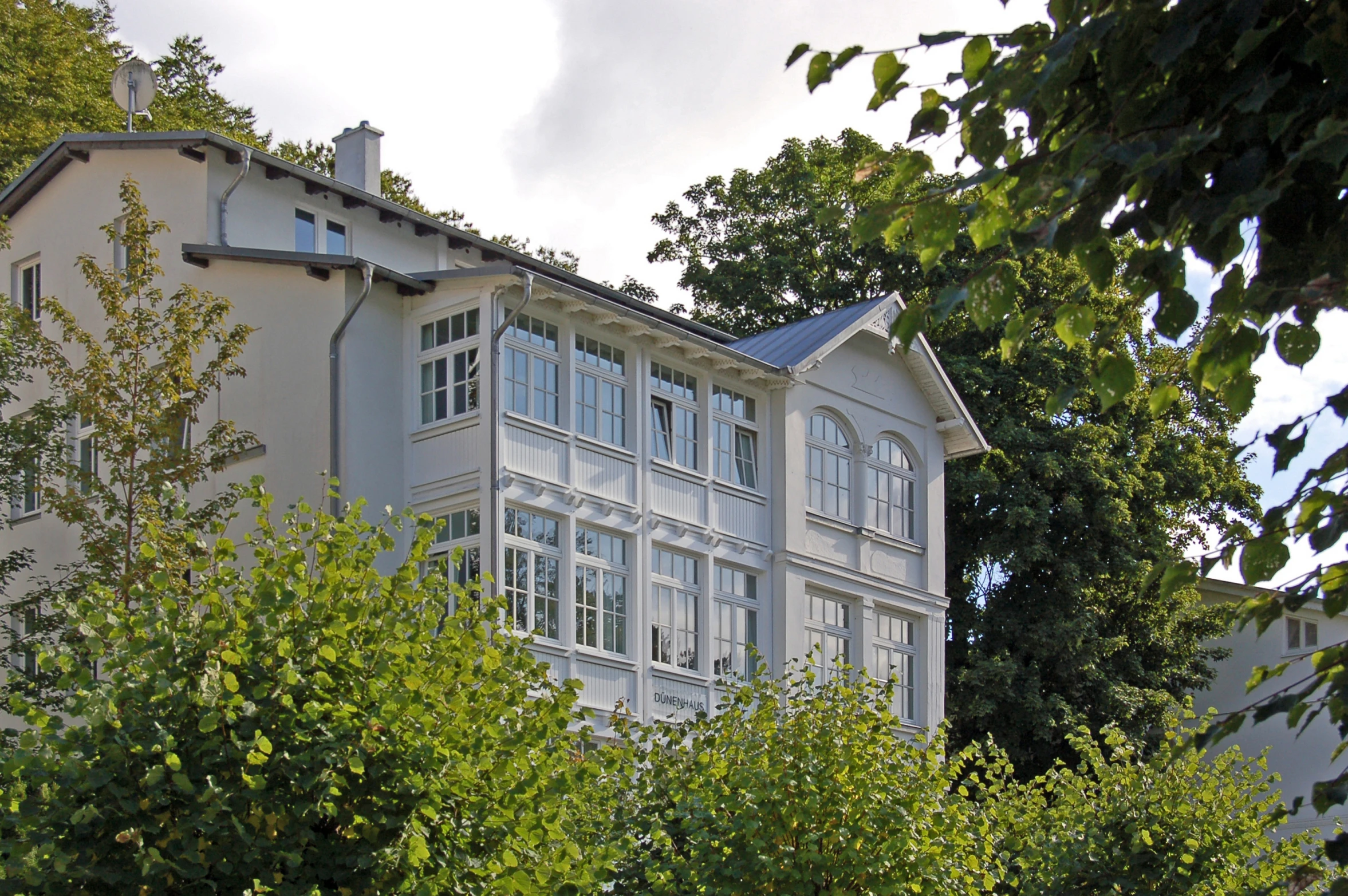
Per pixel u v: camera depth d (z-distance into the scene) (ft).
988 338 118.42
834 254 133.18
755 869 46.29
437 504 76.69
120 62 137.59
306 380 78.02
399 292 79.71
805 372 92.79
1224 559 19.51
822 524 93.35
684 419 87.04
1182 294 18.04
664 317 102.27
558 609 77.30
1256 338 18.48
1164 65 16.94
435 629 36.76
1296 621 119.14
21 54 123.34
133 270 71.26
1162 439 120.37
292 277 79.66
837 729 49.73
